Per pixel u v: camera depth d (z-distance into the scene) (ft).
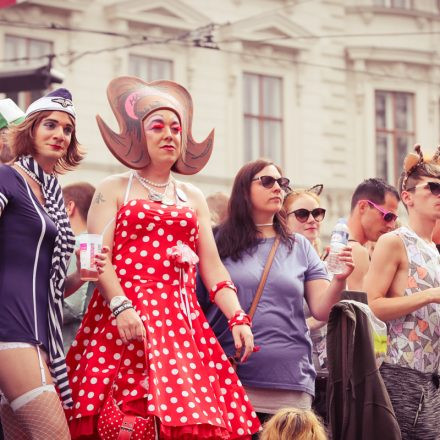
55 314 24.02
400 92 127.75
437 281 30.19
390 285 30.17
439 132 129.80
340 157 124.06
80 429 24.11
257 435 27.63
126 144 25.84
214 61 115.24
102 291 24.31
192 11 112.98
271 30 119.03
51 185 24.63
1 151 28.63
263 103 118.93
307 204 32.81
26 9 103.40
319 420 27.43
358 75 125.29
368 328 27.58
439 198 30.55
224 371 25.38
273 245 28.99
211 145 27.35
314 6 122.52
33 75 69.51
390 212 35.19
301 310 28.71
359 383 27.37
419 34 128.26
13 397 23.07
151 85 26.94
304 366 28.43
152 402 23.31
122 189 25.68
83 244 23.62
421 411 29.60
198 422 23.73
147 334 24.26
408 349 29.68
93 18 107.24
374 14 125.90
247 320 25.63
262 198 28.96
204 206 26.68
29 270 23.52
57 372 23.75
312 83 122.21
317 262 29.40
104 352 24.56
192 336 24.89
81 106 105.50
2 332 23.04
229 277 26.43
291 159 120.37
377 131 126.52
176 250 25.04
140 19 109.19
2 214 23.49
